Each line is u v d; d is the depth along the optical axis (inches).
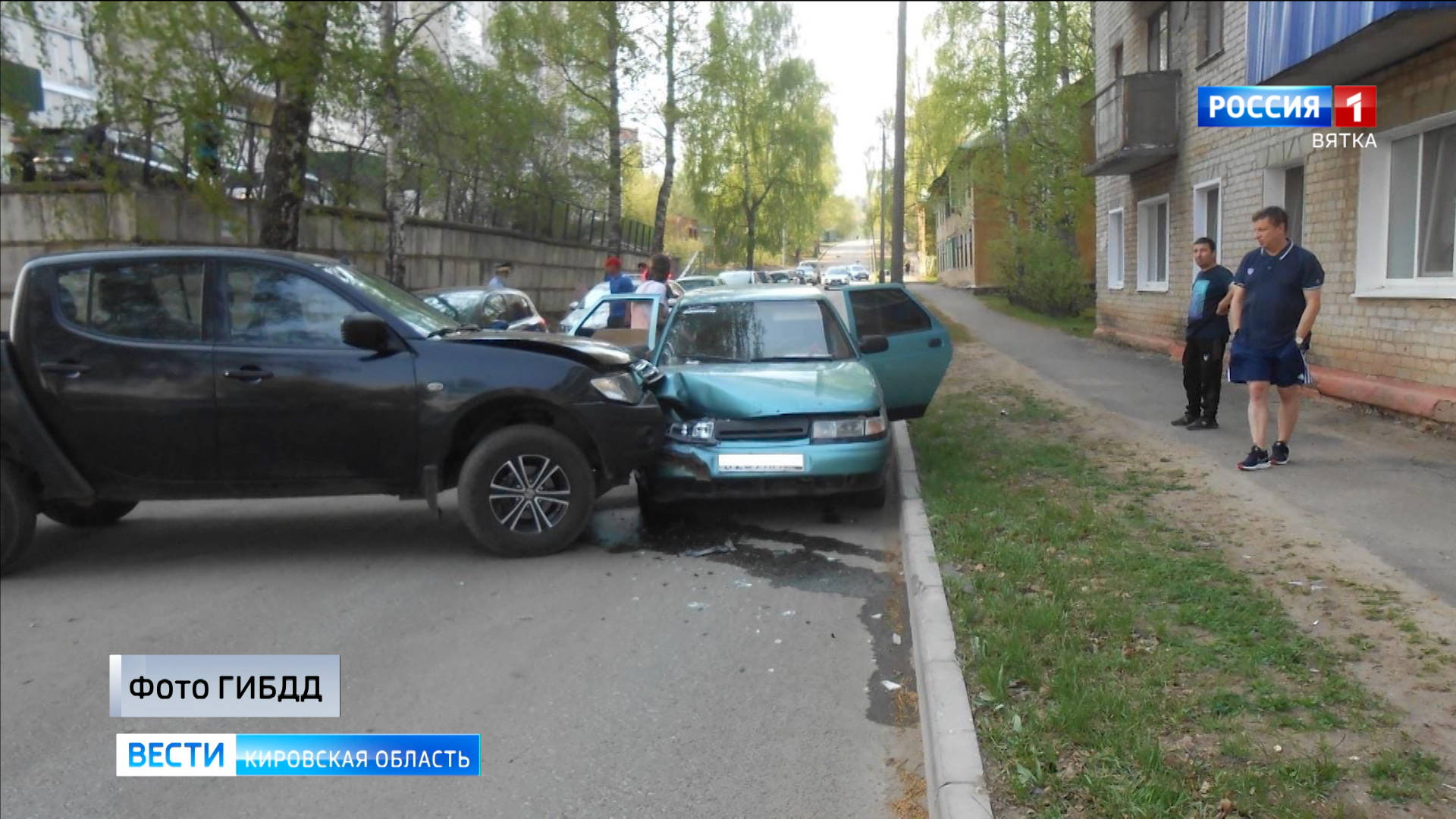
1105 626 187.6
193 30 487.2
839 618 224.5
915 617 209.6
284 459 264.1
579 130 1076.5
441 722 177.8
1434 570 210.8
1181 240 629.9
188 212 597.3
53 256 270.1
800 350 335.9
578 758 164.1
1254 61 438.0
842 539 286.7
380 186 770.2
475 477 267.7
